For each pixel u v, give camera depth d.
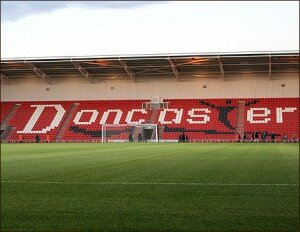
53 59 44.41
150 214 5.34
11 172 10.91
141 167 12.50
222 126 44.66
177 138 44.44
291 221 4.96
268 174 10.23
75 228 4.68
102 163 14.20
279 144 34.47
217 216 5.21
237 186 7.92
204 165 13.21
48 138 45.38
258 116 45.31
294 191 7.27
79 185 8.12
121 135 46.22
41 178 9.37
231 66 45.62
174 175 10.05
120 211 5.53
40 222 4.94
